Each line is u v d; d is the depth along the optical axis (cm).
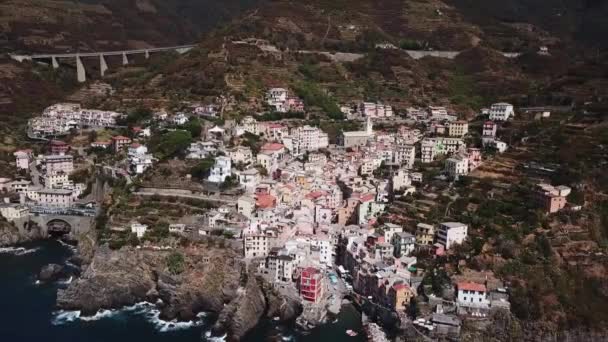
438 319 19162
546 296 19975
